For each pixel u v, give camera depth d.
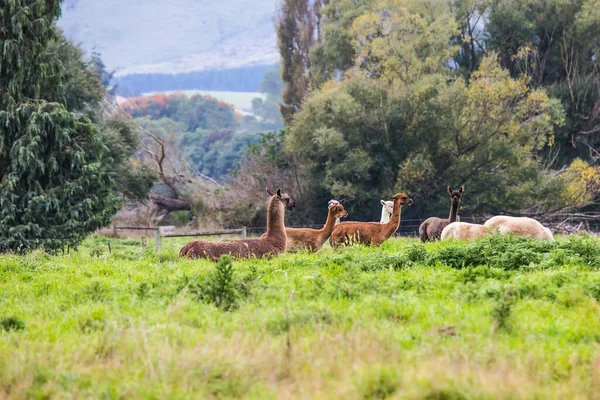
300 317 25.16
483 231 49.69
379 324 24.45
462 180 130.12
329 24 163.25
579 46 156.75
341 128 133.50
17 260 48.91
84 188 78.00
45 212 75.94
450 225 52.53
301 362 20.81
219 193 143.50
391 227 50.78
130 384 19.69
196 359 20.92
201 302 28.69
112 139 121.06
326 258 39.28
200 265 39.25
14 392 19.64
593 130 146.00
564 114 133.12
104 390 19.36
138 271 39.16
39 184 76.62
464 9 162.50
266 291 30.23
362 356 21.05
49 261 48.28
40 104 78.31
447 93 129.38
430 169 124.88
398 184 127.75
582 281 29.75
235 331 24.14
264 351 21.55
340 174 130.38
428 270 34.69
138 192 127.50
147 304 29.17
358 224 51.28
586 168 127.56
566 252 36.84
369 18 146.12
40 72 81.56
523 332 24.16
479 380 18.98
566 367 21.03
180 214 142.75
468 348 21.88
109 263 43.75
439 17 145.62
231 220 135.12
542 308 26.81
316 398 18.38
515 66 162.75
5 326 26.48
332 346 21.84
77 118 81.31
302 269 36.91
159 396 18.94
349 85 136.62
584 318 25.50
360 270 35.59
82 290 32.66
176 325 25.08
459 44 164.25
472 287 29.48
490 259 35.50
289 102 183.62
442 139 130.25
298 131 133.38
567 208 127.50
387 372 19.25
